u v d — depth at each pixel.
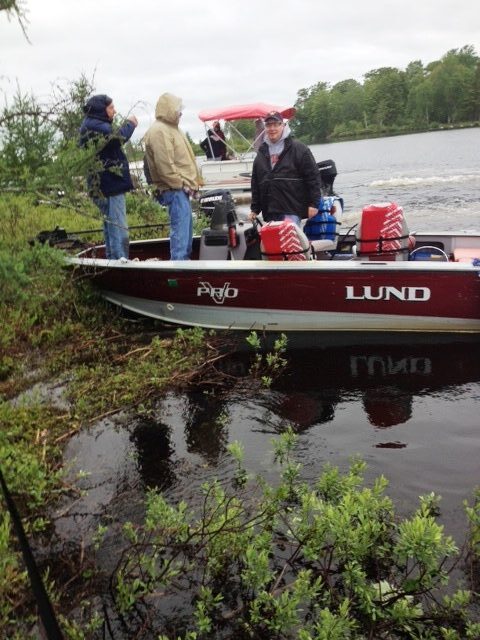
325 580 2.53
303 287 5.21
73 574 2.66
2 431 3.49
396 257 5.32
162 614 2.44
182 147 5.72
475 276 5.00
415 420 3.90
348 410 4.08
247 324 5.49
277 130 5.61
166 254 6.83
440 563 2.62
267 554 2.60
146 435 3.83
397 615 2.28
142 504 3.16
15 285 2.64
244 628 2.36
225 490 3.22
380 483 2.69
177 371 4.69
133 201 9.95
